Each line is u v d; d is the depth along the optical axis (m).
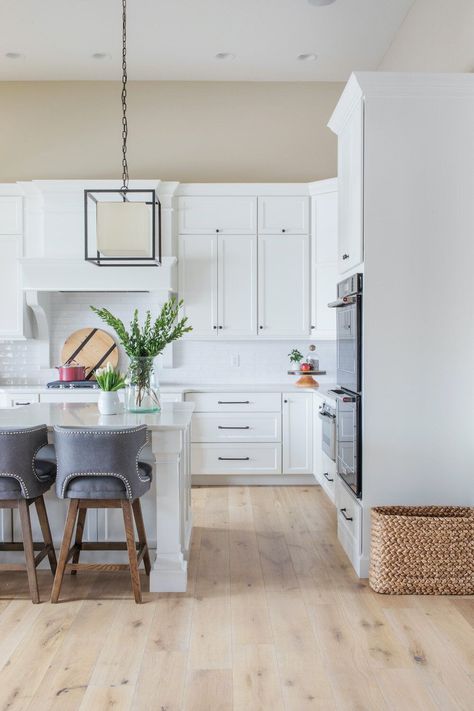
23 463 2.81
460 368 3.21
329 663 2.34
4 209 5.33
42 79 5.62
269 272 5.39
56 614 2.75
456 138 3.18
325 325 5.32
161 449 3.00
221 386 5.32
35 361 5.66
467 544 2.97
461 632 2.58
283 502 4.71
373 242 3.18
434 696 2.12
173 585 3.01
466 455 3.22
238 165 5.73
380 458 3.21
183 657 2.38
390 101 3.16
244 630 2.60
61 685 2.18
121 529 3.33
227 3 4.29
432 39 3.90
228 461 5.20
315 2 4.29
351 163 3.43
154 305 5.67
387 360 3.20
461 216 3.19
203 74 5.53
